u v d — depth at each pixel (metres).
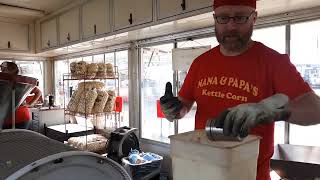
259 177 0.87
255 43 0.98
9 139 0.99
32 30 4.51
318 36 1.92
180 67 2.71
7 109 1.25
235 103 0.94
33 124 3.95
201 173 0.62
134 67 3.30
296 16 1.98
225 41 0.92
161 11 2.33
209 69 1.03
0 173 0.71
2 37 4.19
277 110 0.57
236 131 0.52
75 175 0.78
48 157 0.73
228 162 0.58
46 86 4.99
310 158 1.82
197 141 0.63
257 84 0.92
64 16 3.70
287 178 1.56
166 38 2.89
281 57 0.90
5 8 3.68
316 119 0.75
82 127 3.63
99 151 2.93
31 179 0.69
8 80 1.19
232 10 0.86
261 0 1.70
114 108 3.19
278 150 1.89
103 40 3.22
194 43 2.66
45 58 4.96
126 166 2.50
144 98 3.26
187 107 1.12
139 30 2.64
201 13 1.98
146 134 3.25
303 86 0.82
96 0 3.09
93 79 3.03
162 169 2.93
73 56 4.45
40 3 3.52
